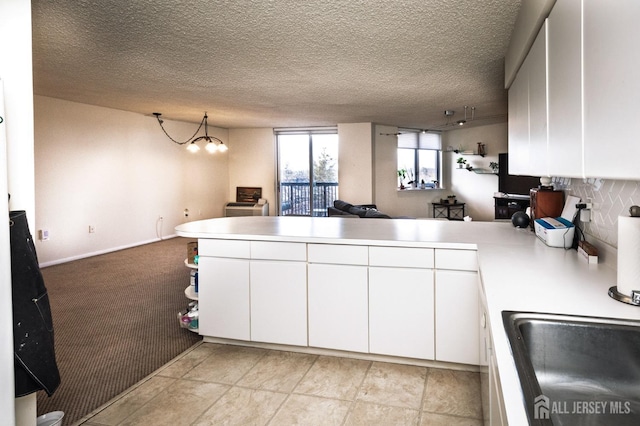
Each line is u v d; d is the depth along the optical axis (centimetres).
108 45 324
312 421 200
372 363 260
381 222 339
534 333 113
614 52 91
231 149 917
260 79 433
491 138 826
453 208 915
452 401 215
